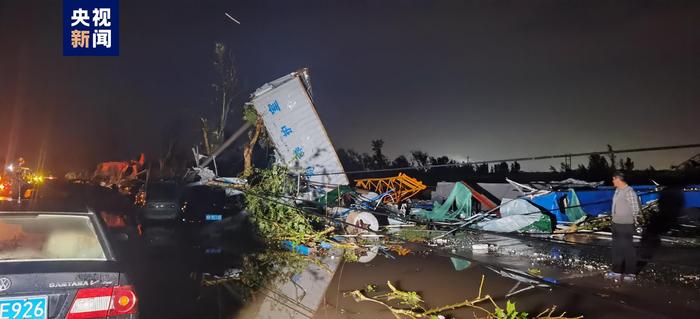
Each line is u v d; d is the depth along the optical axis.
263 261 10.56
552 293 7.55
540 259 10.30
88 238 4.89
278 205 13.09
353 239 12.90
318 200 15.86
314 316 6.63
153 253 11.52
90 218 5.16
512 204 14.38
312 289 8.10
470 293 7.66
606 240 12.77
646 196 15.68
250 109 18.09
